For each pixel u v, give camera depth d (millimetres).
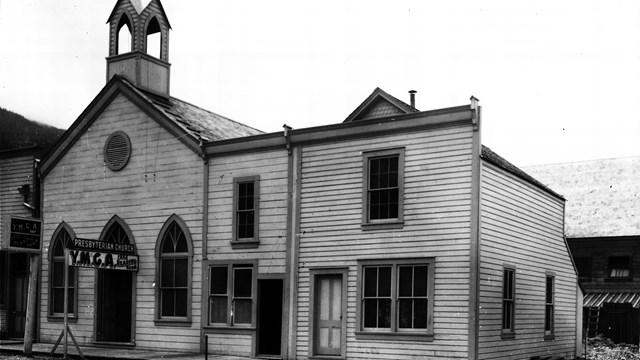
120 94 24375
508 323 19375
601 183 39375
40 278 25297
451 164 18109
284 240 20578
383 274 18906
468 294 17453
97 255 21391
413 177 18656
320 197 20109
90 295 24047
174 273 22641
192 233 22359
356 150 19656
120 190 24000
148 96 24547
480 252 17641
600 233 36062
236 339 21078
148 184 23422
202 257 22000
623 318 34656
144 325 22875
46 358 20078
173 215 22750
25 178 26297
